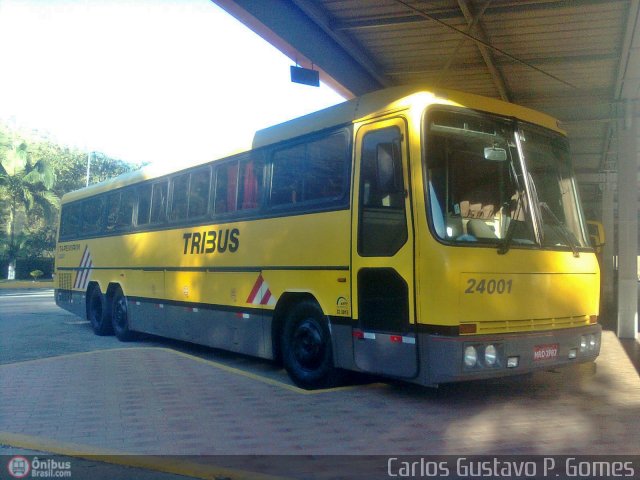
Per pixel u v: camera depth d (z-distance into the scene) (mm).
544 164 8312
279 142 9531
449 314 6910
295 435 6633
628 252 13945
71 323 18156
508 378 9258
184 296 11586
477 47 12211
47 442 6457
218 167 10930
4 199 40656
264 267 9531
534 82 14102
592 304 8469
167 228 12289
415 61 13070
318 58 12008
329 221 8398
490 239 7340
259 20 10383
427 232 7066
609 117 15695
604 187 23719
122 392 8594
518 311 7449
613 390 8609
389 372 7430
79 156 50531
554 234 8094
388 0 10422
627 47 11328
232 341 10234
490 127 7840
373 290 7715
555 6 10305
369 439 6477
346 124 8352
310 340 8734
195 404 7926
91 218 15891
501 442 6355
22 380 9375
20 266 46781
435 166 7289
